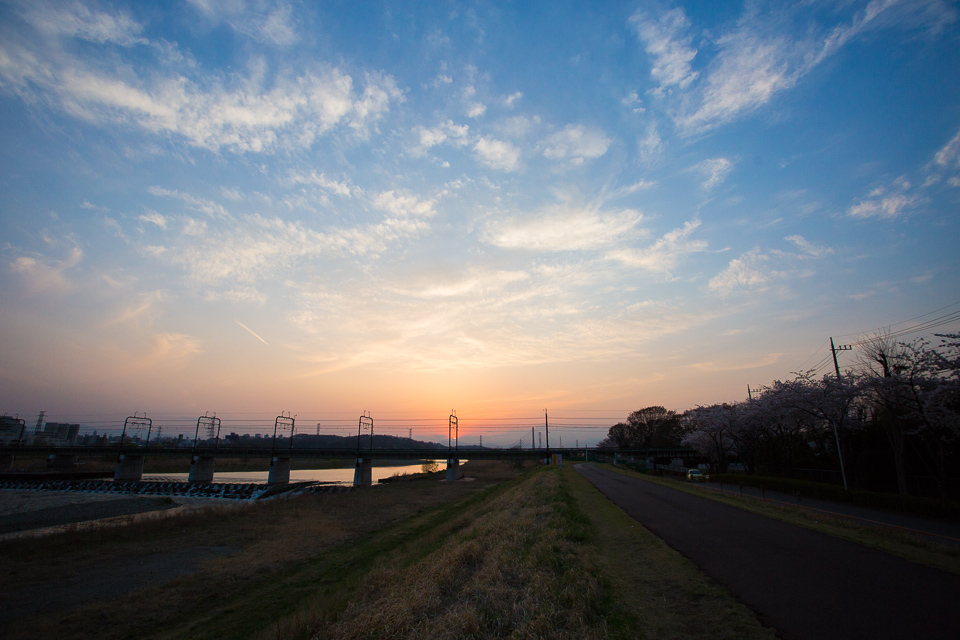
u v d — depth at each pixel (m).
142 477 110.06
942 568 9.95
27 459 146.50
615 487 34.62
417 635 8.49
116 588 19.69
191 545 27.73
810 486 34.56
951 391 27.80
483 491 62.31
